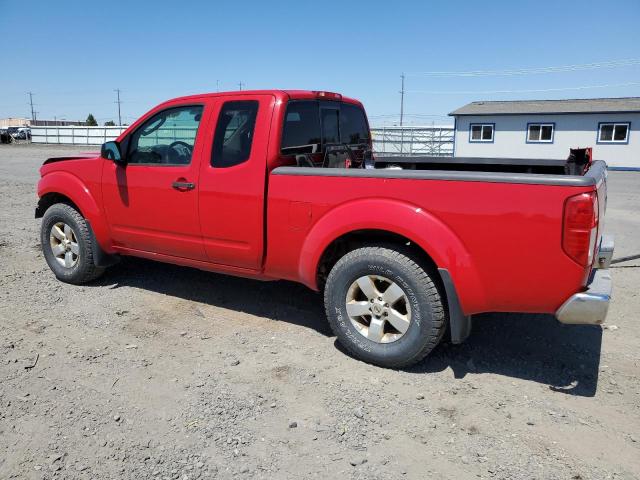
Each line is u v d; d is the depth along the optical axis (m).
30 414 3.24
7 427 3.11
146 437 3.04
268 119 4.19
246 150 4.27
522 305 3.42
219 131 4.41
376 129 36.69
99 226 5.23
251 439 3.03
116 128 46.44
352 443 3.01
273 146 4.16
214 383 3.63
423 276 3.61
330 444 3.00
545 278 3.29
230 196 4.32
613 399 3.47
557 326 4.63
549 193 3.20
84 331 4.45
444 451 2.94
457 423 3.20
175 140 4.72
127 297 5.25
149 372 3.77
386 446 2.98
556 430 3.13
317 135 4.78
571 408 3.37
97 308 4.96
